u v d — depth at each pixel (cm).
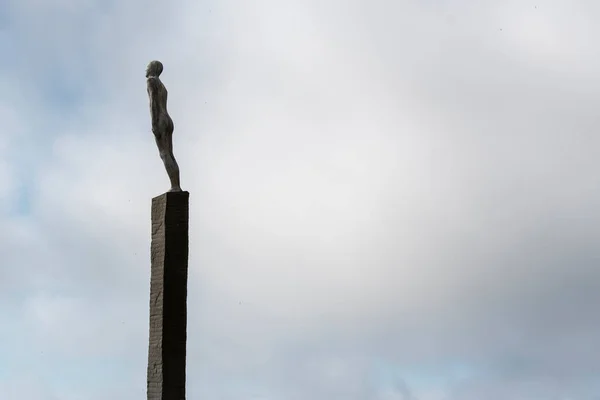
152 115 7231
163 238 7088
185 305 7088
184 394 7031
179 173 7231
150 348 7062
